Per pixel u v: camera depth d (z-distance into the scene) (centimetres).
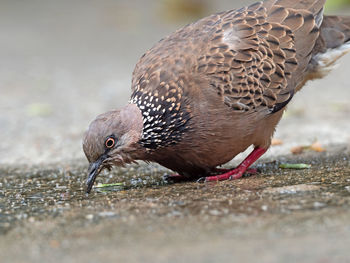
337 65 1174
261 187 906
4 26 3556
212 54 1009
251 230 669
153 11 3712
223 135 998
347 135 1389
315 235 637
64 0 4372
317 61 1142
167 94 966
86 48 2909
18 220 786
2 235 715
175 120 970
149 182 1052
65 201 909
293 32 1093
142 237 671
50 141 1496
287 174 1018
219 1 3659
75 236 691
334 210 724
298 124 1562
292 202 780
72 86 2180
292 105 1788
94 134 948
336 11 2900
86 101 1942
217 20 1082
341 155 1173
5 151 1420
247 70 1020
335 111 1680
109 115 965
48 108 1847
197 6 3384
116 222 740
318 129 1481
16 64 2609
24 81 2294
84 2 4244
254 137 1045
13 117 1767
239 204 791
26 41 3127
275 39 1066
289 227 670
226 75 998
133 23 3428
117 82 2198
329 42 1150
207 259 589
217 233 667
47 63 2614
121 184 1042
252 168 1105
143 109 967
